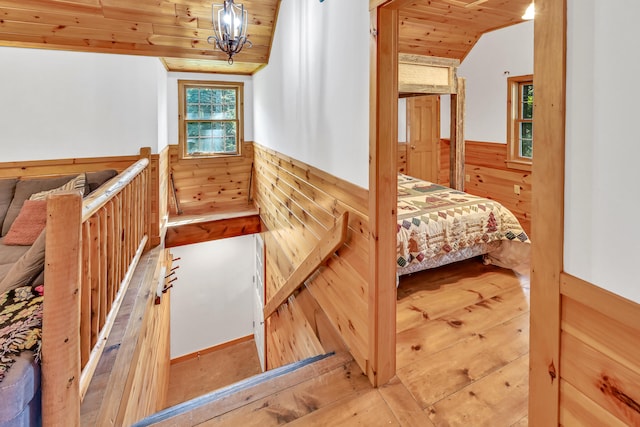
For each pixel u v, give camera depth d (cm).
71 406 128
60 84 359
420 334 228
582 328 88
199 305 589
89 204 157
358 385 183
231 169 571
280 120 384
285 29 347
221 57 409
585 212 86
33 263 168
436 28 365
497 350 210
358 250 197
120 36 349
